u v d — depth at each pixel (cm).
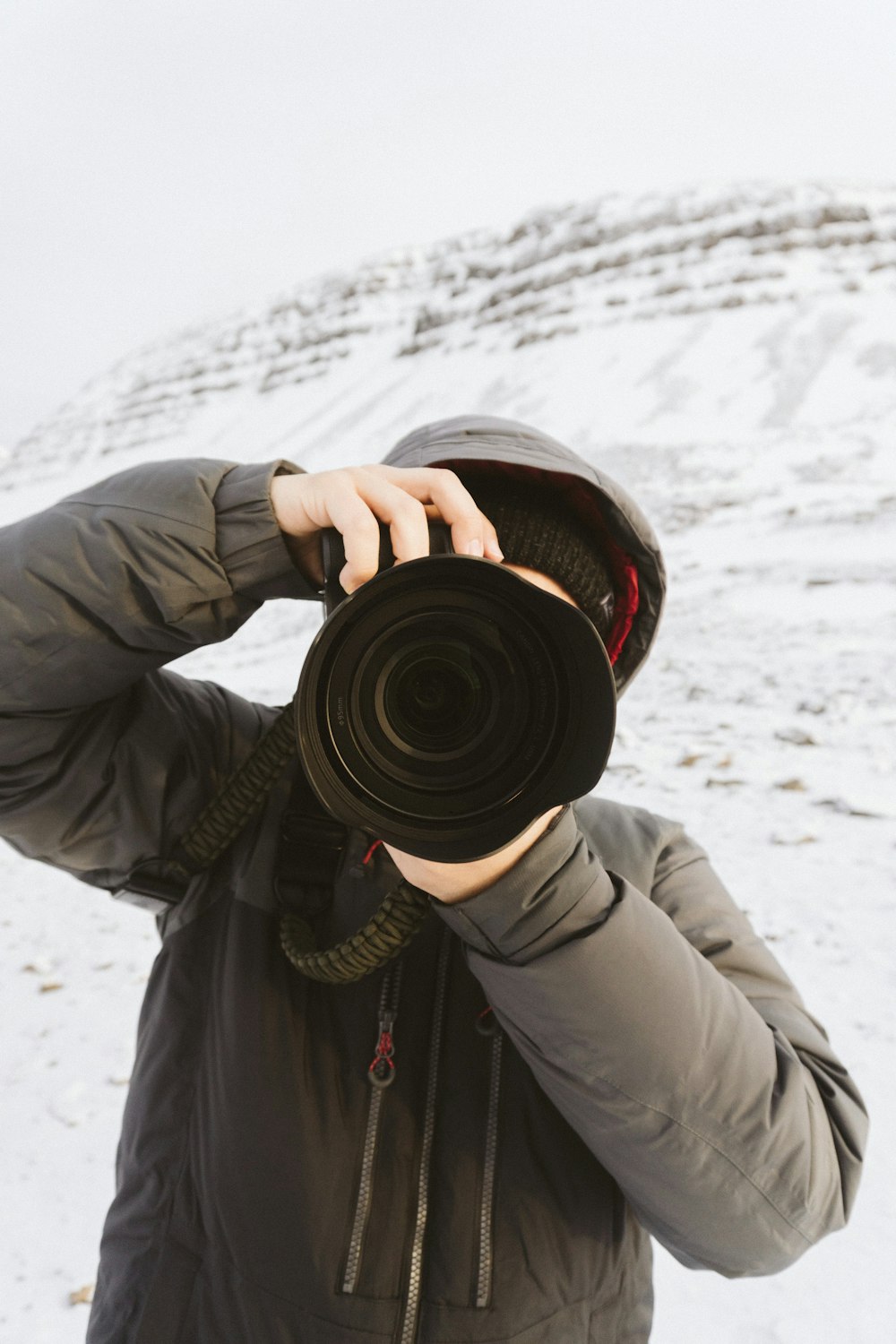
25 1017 413
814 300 7131
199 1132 110
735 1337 218
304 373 11494
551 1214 104
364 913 115
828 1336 215
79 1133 324
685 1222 98
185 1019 117
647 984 91
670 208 9212
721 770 677
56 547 108
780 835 527
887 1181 261
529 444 124
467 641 92
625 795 635
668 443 3841
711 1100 92
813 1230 100
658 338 7362
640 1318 110
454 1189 104
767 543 2064
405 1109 107
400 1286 102
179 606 108
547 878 92
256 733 138
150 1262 107
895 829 523
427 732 93
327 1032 111
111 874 124
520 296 9438
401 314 11975
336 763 93
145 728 123
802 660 1087
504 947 93
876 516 2072
